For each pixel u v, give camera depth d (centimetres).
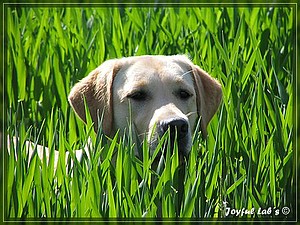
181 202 1123
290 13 1716
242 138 1252
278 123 1228
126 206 1052
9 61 1603
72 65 1544
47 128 1321
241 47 1603
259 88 1291
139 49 1534
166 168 1048
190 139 1120
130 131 1109
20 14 1909
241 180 1087
